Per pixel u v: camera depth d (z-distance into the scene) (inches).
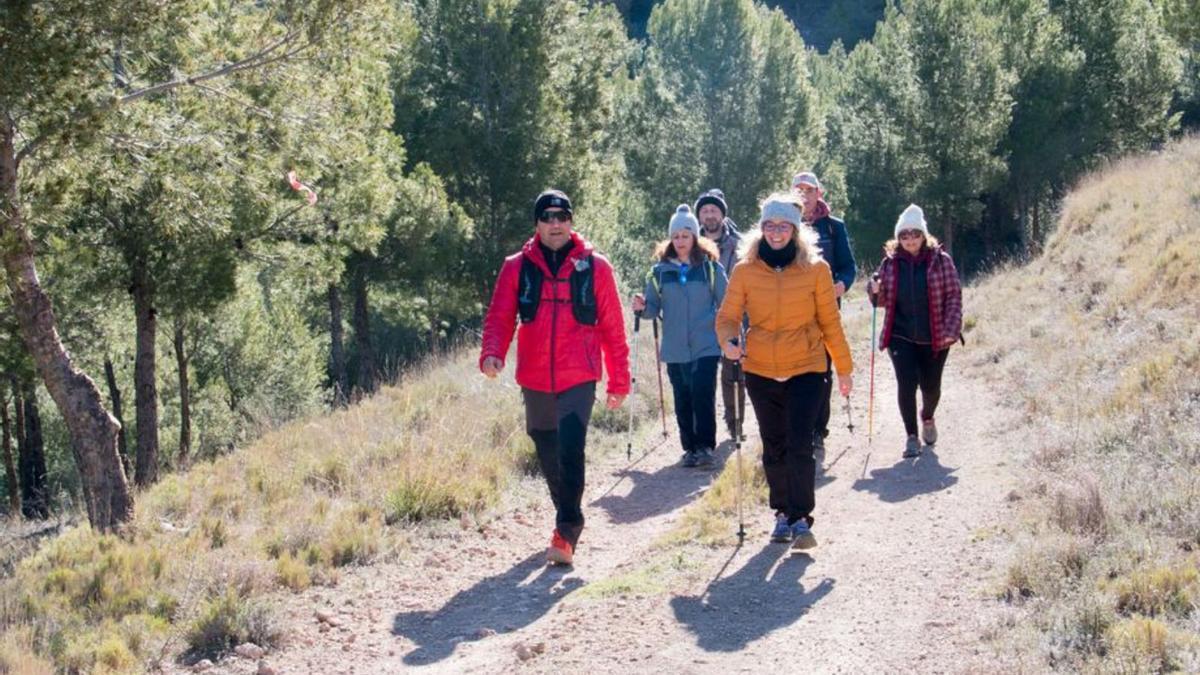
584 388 281.7
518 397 490.9
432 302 1165.1
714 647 213.2
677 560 269.0
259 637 236.1
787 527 276.2
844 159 1685.5
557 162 1083.3
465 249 1094.4
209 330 1200.2
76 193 402.6
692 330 388.2
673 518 323.9
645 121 1594.5
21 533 477.1
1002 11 1546.5
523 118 1060.5
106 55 345.4
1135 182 722.8
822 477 347.3
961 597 225.5
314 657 229.0
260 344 1326.3
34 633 235.8
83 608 252.8
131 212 607.8
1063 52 1517.0
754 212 1572.3
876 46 1744.6
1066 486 272.7
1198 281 448.8
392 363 1107.9
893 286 364.8
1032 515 264.8
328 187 666.2
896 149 1513.3
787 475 271.3
